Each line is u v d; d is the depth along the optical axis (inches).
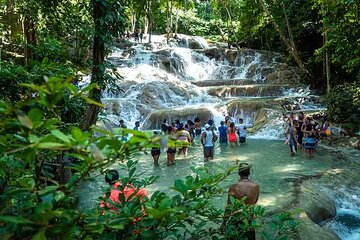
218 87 900.6
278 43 1226.6
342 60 574.6
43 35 251.3
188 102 849.5
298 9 972.6
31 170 75.4
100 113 319.6
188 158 485.4
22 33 501.0
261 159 461.4
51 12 239.0
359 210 299.0
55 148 49.4
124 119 729.0
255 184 177.8
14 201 69.4
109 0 191.6
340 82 858.8
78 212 55.6
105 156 60.0
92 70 203.2
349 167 405.4
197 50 1202.0
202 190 82.9
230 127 572.1
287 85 890.1
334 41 507.8
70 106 136.6
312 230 215.5
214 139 472.4
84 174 59.9
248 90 872.9
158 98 823.1
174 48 1178.0
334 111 609.6
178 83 925.8
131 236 68.0
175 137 58.4
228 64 1177.4
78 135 48.4
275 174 379.9
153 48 1216.8
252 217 105.6
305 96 788.6
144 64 1011.9
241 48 1285.7
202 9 1828.2
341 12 478.6
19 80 122.3
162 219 70.5
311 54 1003.3
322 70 919.0
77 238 61.4
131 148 55.9
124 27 208.5
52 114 78.0
